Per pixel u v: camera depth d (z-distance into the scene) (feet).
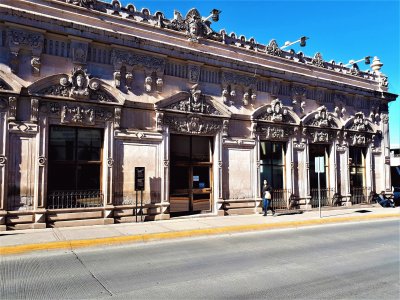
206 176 53.47
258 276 23.52
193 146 52.54
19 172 38.24
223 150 53.52
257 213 55.88
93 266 25.94
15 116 37.91
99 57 43.83
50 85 39.96
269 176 59.93
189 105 50.16
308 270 25.16
